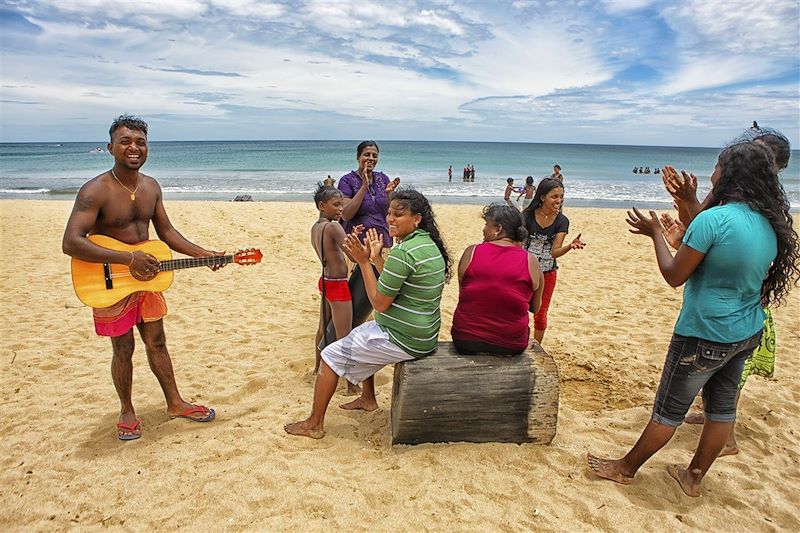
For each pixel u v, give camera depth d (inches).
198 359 208.2
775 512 123.8
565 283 342.6
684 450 149.7
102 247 133.5
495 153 3796.8
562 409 170.7
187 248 157.4
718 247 109.7
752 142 116.4
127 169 137.6
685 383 119.3
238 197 914.7
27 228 505.7
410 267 132.7
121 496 124.6
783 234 113.5
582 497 125.3
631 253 448.8
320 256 173.5
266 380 189.8
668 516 120.9
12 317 254.2
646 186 1387.8
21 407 168.6
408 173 1756.9
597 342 234.7
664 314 275.0
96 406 169.5
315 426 149.7
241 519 116.6
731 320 112.4
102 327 141.2
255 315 263.7
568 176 1739.7
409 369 138.4
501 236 143.7
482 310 140.6
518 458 138.9
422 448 142.6
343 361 143.9
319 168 2022.6
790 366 205.9
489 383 139.3
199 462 137.5
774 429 160.7
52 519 117.7
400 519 116.5
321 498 122.4
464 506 120.8
